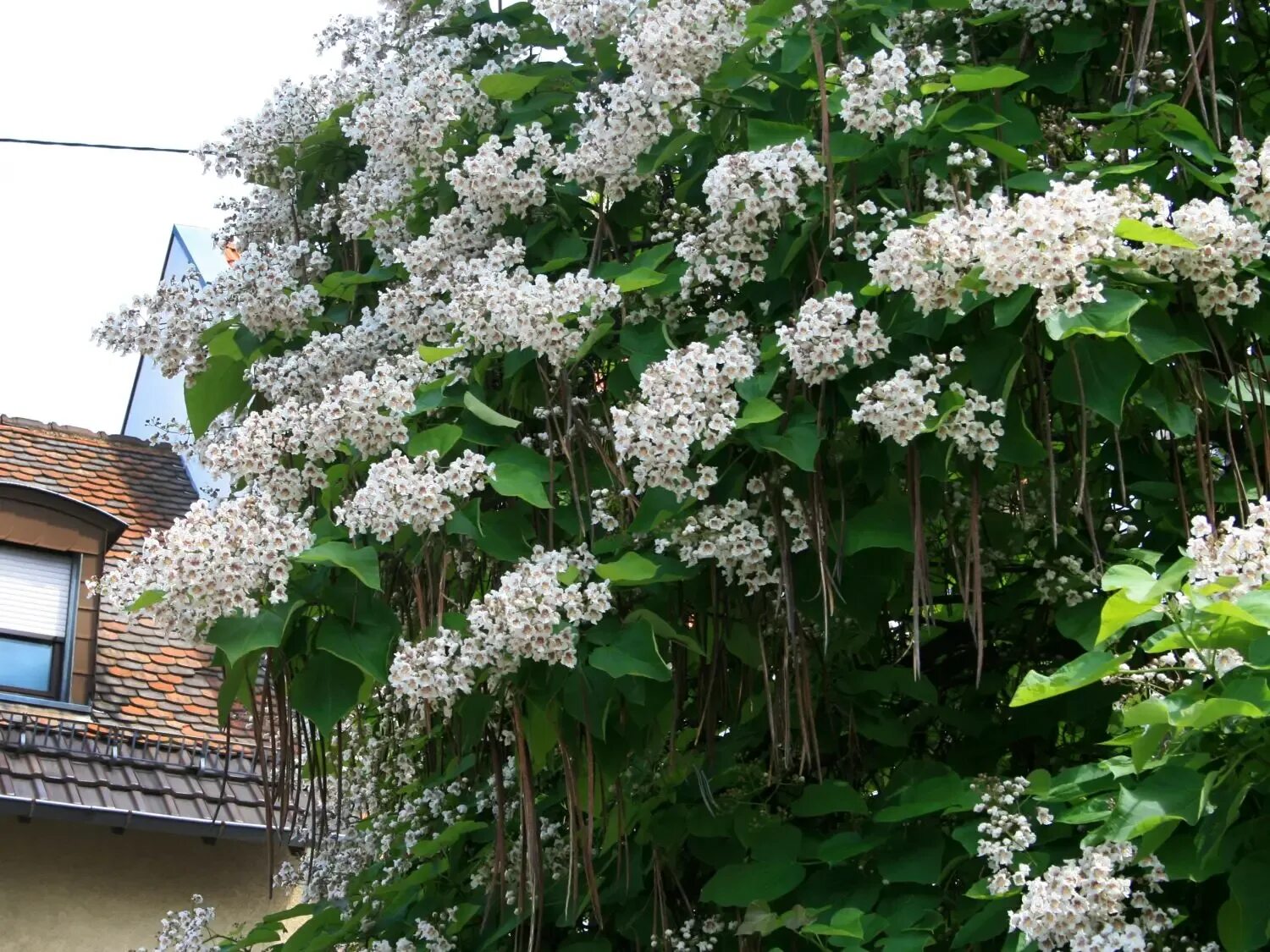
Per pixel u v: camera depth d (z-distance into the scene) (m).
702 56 3.52
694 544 3.25
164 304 3.97
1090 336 3.07
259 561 3.04
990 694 3.85
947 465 3.15
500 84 3.90
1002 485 3.58
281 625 3.07
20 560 7.48
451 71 4.24
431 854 4.09
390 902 4.27
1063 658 3.82
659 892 3.59
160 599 3.09
